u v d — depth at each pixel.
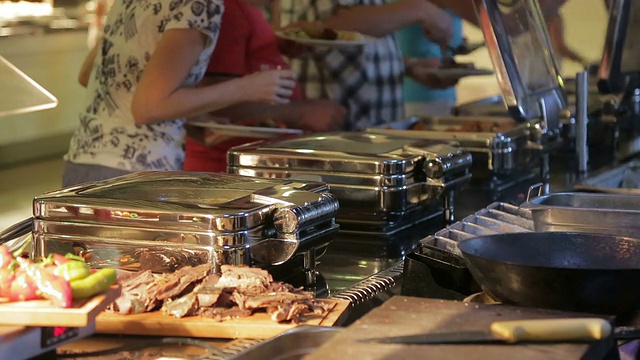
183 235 1.79
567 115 3.54
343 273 2.08
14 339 1.34
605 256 1.69
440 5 3.91
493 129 3.17
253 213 1.79
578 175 3.22
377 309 1.42
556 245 1.71
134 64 2.94
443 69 3.98
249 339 1.56
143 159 2.97
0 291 1.38
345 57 3.85
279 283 1.70
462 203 2.79
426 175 2.43
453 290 1.80
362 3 3.92
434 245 1.88
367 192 2.35
